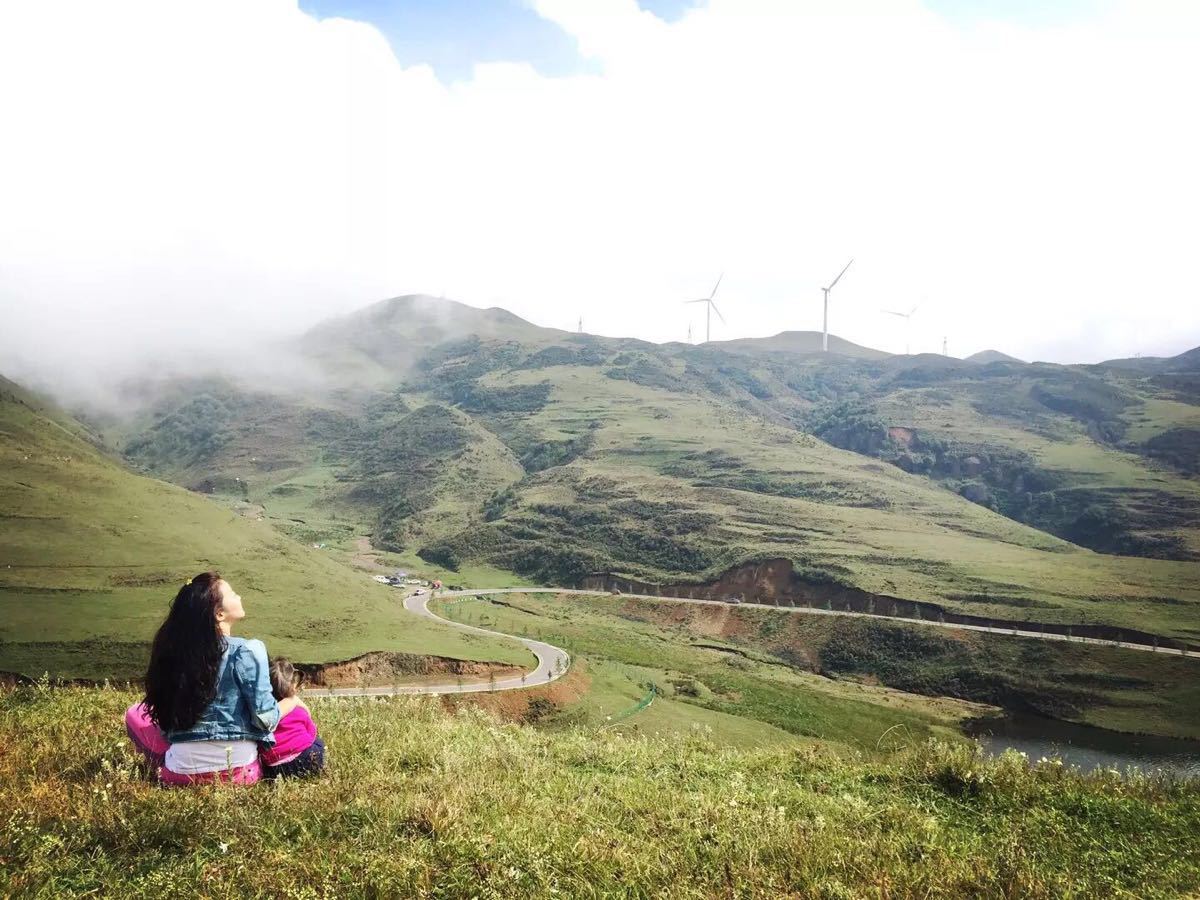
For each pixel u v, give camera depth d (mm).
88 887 5395
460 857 6086
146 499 134000
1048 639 132250
